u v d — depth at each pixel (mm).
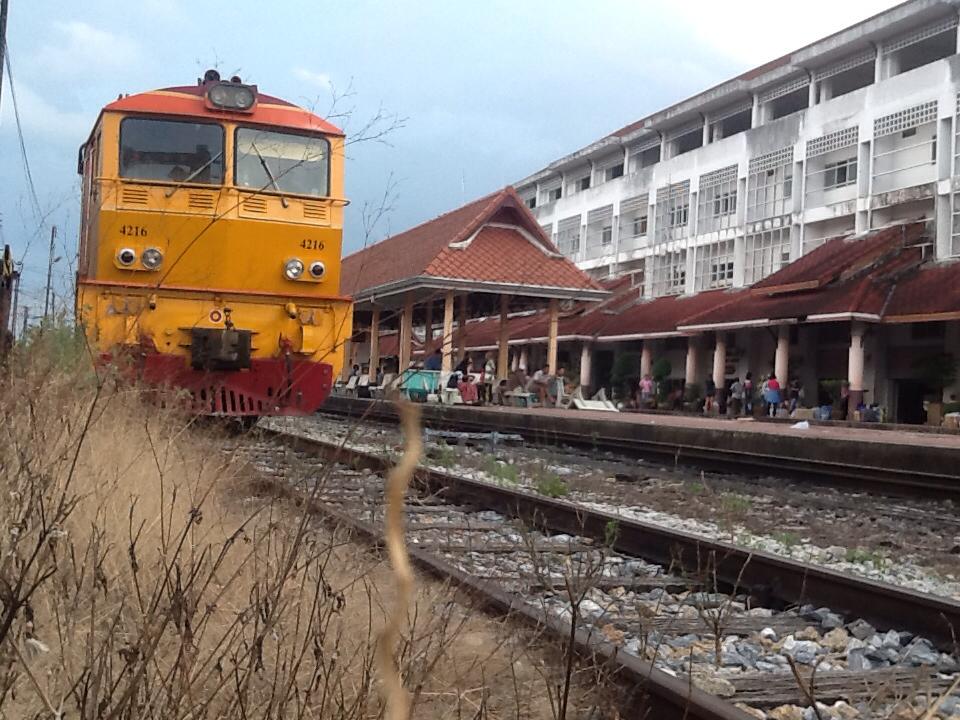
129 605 3449
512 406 23609
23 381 4746
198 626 3037
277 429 10773
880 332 27734
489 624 3961
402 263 24516
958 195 25859
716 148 35781
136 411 6098
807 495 9688
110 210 10023
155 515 4293
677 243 37688
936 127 26719
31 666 2852
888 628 4520
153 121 10328
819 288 26938
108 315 9750
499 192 23531
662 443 14516
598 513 6562
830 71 31125
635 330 34844
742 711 3076
